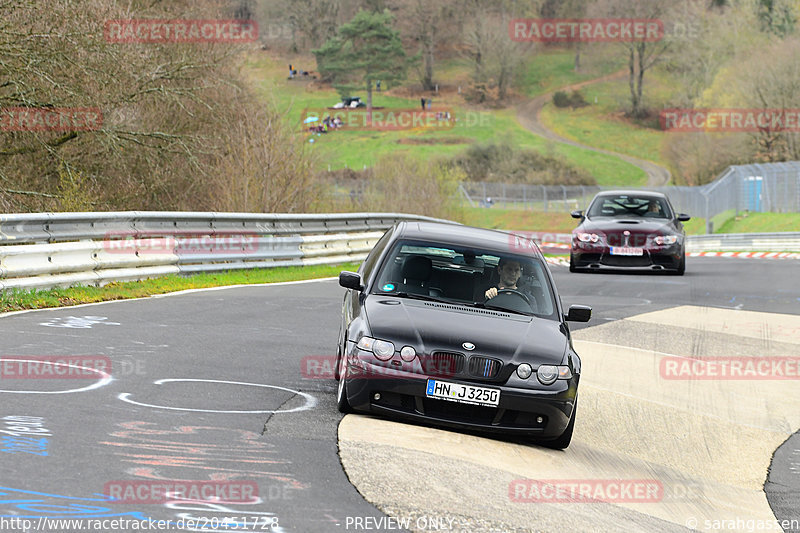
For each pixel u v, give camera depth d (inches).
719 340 956.0
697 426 644.7
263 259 1348.4
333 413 516.1
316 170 2036.2
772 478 558.3
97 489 351.3
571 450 541.3
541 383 502.3
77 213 970.1
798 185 3425.2
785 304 1219.9
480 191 5767.7
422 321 518.3
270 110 2016.5
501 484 432.1
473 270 580.4
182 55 1877.5
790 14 6540.4
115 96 1654.8
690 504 476.7
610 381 745.6
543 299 575.5
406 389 496.7
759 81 5383.9
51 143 1612.9
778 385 789.2
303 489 378.6
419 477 417.4
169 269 1125.1
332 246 1558.8
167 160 1722.4
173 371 588.7
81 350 632.4
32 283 874.1
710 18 7593.5
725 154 5743.1
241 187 1847.9
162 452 408.8
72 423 442.0
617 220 1481.3
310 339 773.3
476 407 499.2
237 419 480.4
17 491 340.5
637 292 1280.8
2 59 1417.3
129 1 1798.7
